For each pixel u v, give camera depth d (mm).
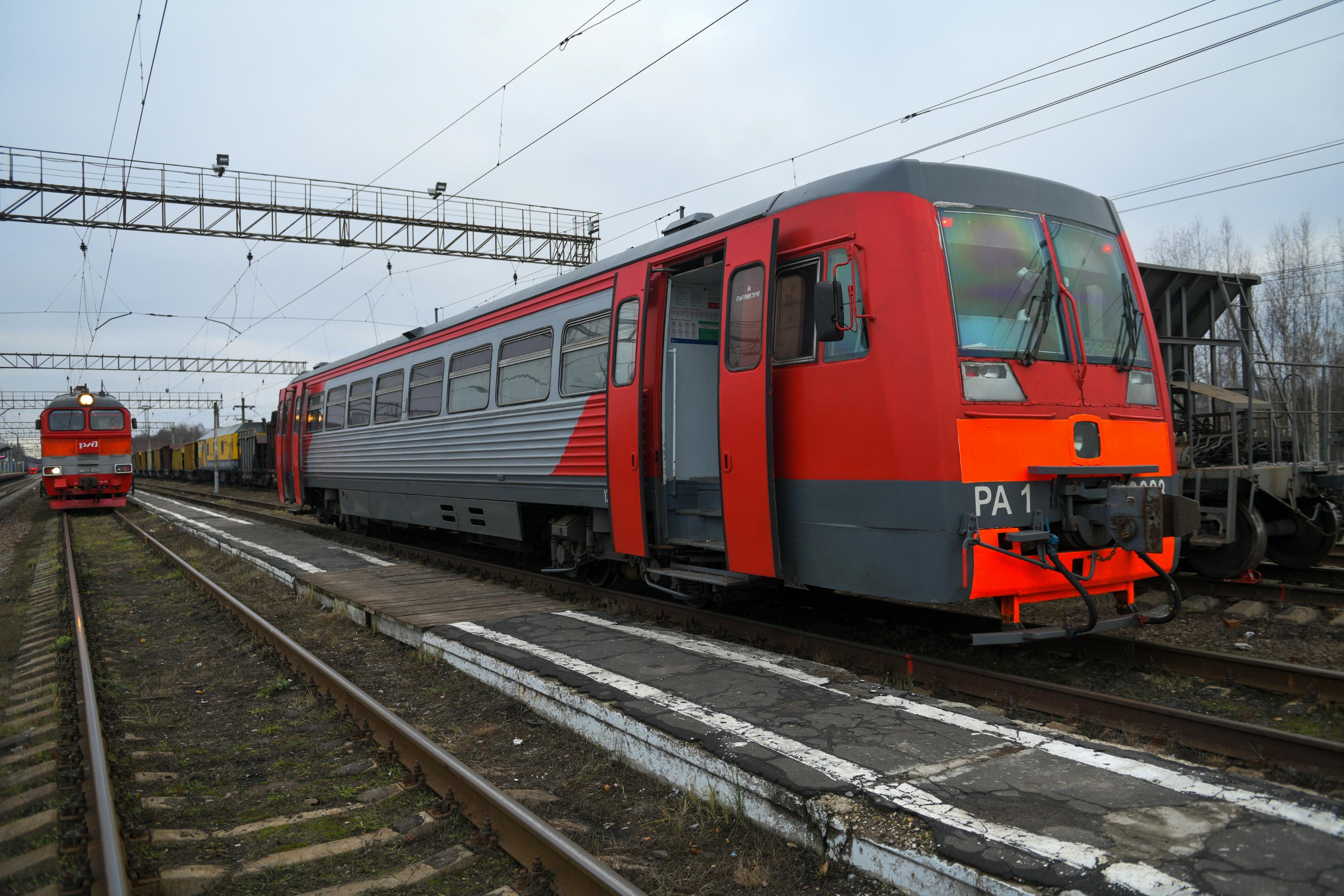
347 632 7684
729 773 3682
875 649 5691
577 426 8250
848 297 5539
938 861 2826
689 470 7461
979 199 5582
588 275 8281
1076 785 3375
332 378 15453
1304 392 9234
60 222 18938
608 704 4586
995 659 5973
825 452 5672
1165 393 6234
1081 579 5488
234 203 20141
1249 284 8961
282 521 18328
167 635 7898
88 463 24906
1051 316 5645
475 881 3207
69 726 4938
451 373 10977
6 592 11234
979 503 5059
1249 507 7969
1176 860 2748
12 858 3350
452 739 4840
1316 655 5988
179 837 3588
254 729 5129
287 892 3168
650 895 3041
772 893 3086
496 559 11789
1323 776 3727
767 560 5938
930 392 5086
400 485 12352
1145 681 5395
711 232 6711
